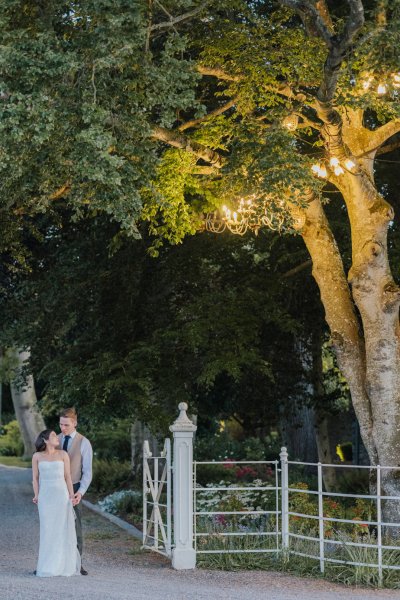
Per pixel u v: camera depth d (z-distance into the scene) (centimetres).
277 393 2109
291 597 964
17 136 1016
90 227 1952
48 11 1143
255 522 1465
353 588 1069
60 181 1229
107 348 1947
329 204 1797
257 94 1342
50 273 1958
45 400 2209
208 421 3191
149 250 1542
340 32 1291
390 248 1705
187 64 1172
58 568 1063
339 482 2164
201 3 1329
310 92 1655
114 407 1889
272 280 1867
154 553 1338
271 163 1205
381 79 1232
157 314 1950
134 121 1156
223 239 1872
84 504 2220
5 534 1592
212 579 1099
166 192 1428
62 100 1085
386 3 1139
